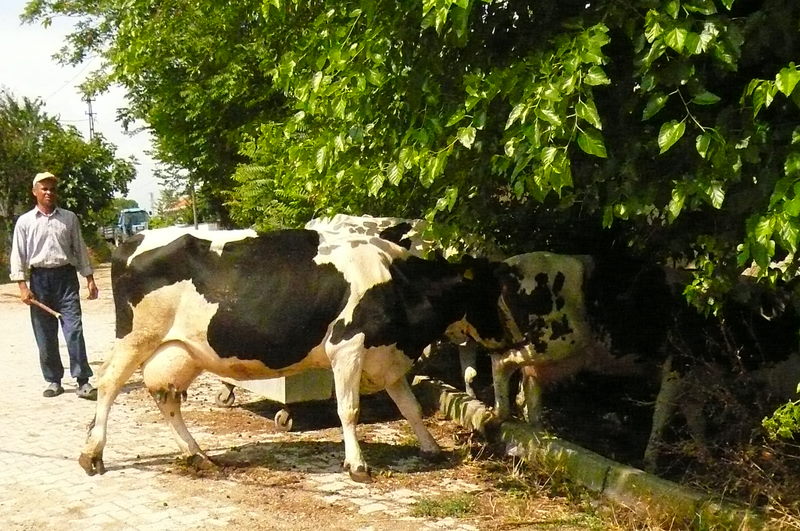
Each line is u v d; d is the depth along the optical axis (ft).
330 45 13.38
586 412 21.30
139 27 33.53
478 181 15.01
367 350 16.96
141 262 17.11
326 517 14.83
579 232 19.69
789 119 11.18
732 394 16.48
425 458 18.33
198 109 37.11
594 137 10.27
